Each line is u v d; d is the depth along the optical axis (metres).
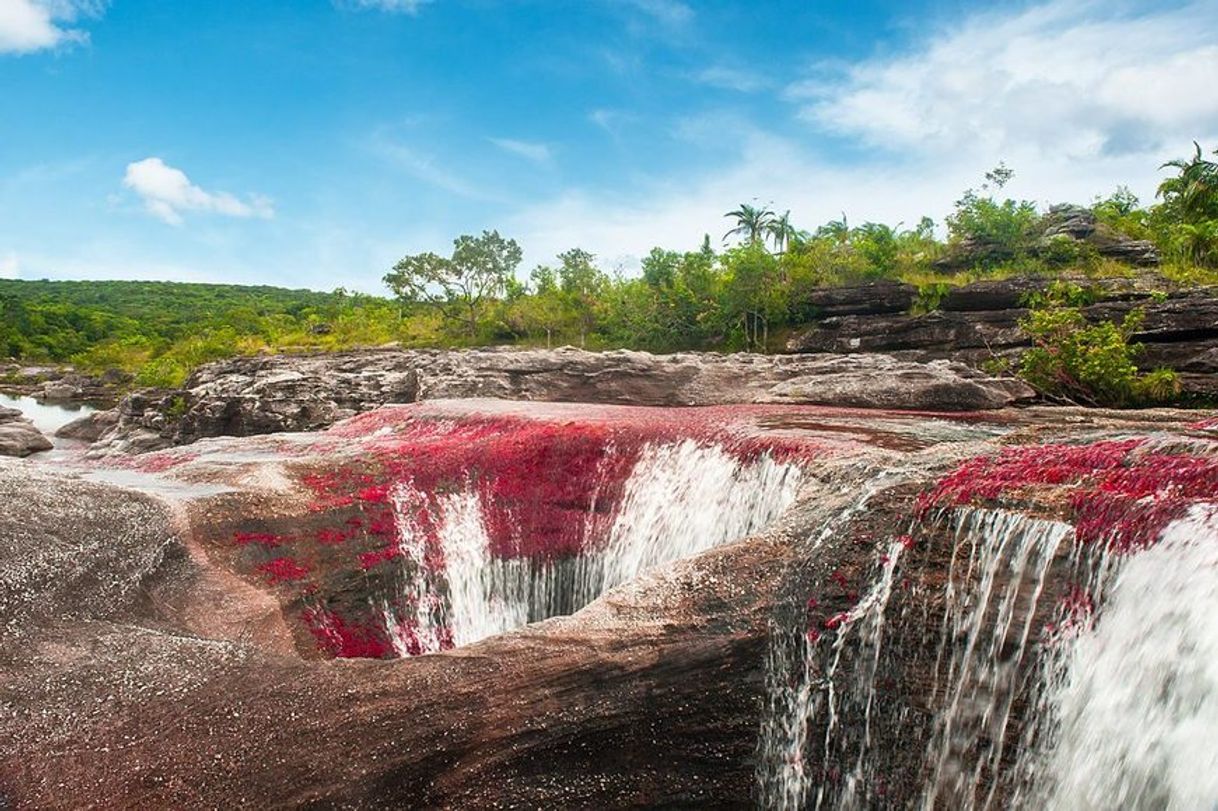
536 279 71.00
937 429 16.25
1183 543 5.96
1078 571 6.66
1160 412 19.12
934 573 7.45
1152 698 5.77
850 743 7.20
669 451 16.11
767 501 12.89
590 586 15.91
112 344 104.06
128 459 17.48
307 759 6.69
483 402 25.89
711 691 7.12
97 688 7.46
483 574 14.78
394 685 7.29
